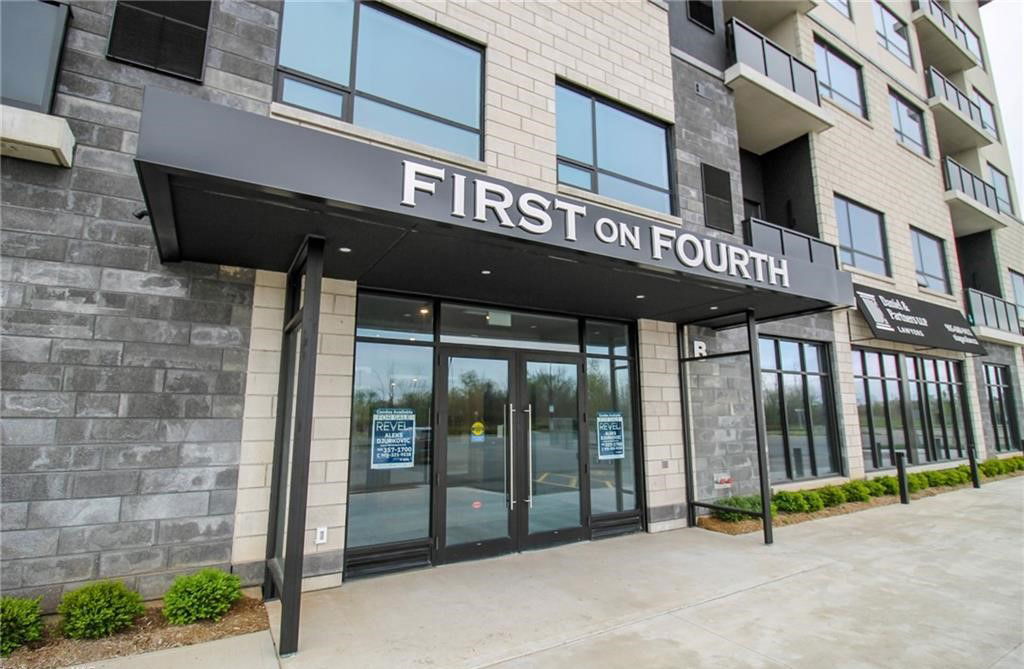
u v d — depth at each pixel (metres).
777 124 11.47
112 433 4.55
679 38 9.66
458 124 6.86
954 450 14.62
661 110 8.93
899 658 3.95
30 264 4.40
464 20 6.99
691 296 6.85
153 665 3.68
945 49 18.55
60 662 3.67
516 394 7.05
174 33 5.14
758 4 12.06
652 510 7.92
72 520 4.34
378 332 6.23
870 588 5.46
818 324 11.25
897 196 14.07
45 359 4.38
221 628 4.31
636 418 8.19
